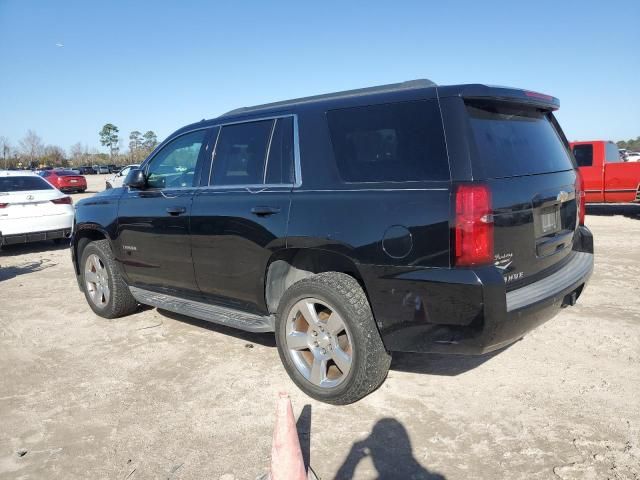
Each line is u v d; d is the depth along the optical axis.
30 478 2.95
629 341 4.50
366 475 2.85
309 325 3.63
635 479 2.72
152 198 4.88
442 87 3.21
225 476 2.89
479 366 4.12
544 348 4.42
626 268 7.18
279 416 2.61
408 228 3.08
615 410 3.39
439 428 3.27
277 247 3.72
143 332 5.27
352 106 3.57
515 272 3.19
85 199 5.89
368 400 3.65
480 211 2.91
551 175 3.63
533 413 3.39
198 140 4.64
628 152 25.70
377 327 3.32
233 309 4.33
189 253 4.46
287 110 3.96
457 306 2.95
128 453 3.15
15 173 10.89
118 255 5.33
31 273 8.52
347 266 3.56
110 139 105.44
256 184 4.03
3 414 3.68
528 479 2.76
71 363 4.54
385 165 3.32
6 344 5.08
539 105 3.71
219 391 3.89
